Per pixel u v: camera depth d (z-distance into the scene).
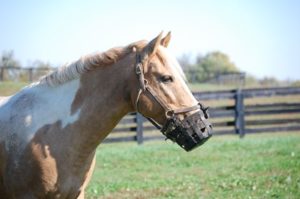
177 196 7.32
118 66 4.07
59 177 4.00
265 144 12.95
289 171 8.89
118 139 14.34
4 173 4.12
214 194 7.34
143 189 7.88
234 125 15.44
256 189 7.55
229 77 39.50
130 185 8.16
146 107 3.99
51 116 4.10
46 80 4.26
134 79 3.99
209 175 8.97
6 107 4.33
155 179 8.79
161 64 3.98
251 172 9.03
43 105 4.16
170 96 3.95
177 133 3.96
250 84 44.53
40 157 3.97
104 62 4.09
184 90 3.99
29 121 4.12
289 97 28.55
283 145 12.68
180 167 10.12
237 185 7.91
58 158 4.00
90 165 4.18
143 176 9.17
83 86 4.12
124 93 4.04
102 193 7.63
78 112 4.07
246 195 7.17
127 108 4.09
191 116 3.95
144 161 10.93
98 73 4.11
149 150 12.53
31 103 4.22
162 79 3.96
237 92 15.45
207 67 53.59
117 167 10.30
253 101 27.20
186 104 3.96
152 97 3.96
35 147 4.00
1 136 4.17
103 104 4.05
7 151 4.11
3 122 4.22
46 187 3.97
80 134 4.05
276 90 15.91
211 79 41.34
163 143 14.80
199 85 35.78
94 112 4.05
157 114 3.99
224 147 12.74
